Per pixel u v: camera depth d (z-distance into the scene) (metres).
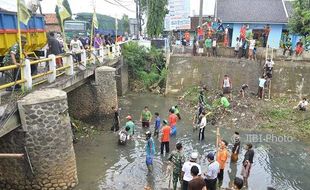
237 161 12.83
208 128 17.00
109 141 15.00
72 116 17.73
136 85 26.73
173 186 10.32
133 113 19.88
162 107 21.39
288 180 11.52
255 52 23.66
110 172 11.72
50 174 9.63
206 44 24.47
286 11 30.81
